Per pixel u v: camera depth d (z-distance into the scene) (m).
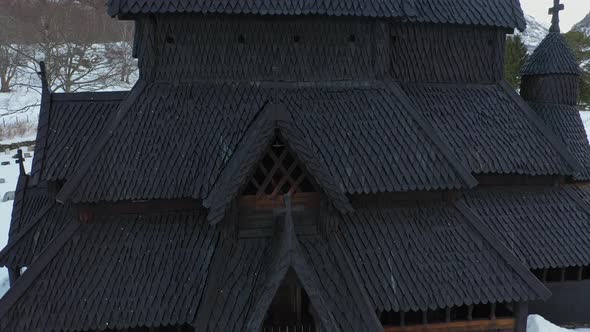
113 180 10.36
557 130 15.21
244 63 12.31
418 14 13.36
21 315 9.62
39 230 12.36
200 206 11.41
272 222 10.22
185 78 12.17
